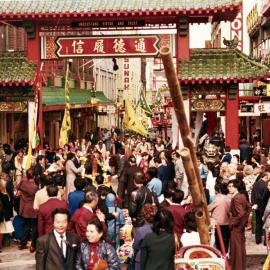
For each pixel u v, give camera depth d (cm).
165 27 2775
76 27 2791
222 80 2717
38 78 2753
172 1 2722
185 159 1098
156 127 7956
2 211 1795
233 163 2234
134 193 1520
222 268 1119
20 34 3750
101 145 3123
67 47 2756
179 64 2759
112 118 7562
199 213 1188
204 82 2731
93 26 2778
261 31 4491
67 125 2725
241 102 3631
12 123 3578
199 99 2800
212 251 1138
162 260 1085
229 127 2788
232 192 1603
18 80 2712
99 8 2680
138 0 2742
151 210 1252
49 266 1095
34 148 2459
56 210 1116
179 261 1116
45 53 2778
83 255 1083
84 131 5456
